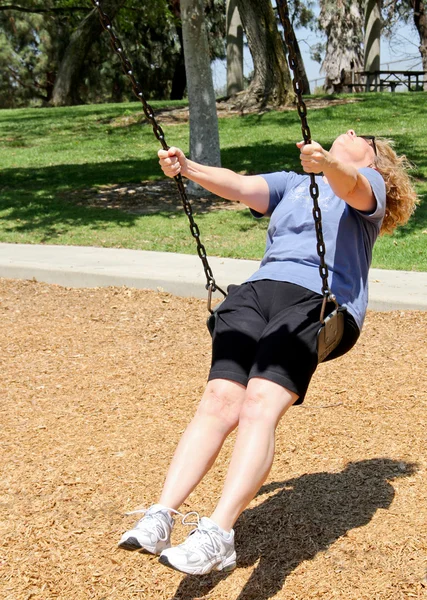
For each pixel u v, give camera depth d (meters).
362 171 2.74
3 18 41.06
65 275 7.55
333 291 2.64
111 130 19.45
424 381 4.64
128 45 38.44
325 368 4.98
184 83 39.38
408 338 5.54
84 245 9.38
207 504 3.22
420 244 8.59
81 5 20.91
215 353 2.65
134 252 8.62
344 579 2.67
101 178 13.81
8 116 23.59
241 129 18.00
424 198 10.75
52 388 4.77
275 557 2.83
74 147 17.52
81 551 2.93
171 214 10.96
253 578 2.72
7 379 4.97
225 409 2.57
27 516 3.20
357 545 2.87
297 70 2.32
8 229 10.41
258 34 20.48
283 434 3.90
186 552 2.29
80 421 4.21
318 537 2.94
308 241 2.75
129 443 3.88
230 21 23.98
